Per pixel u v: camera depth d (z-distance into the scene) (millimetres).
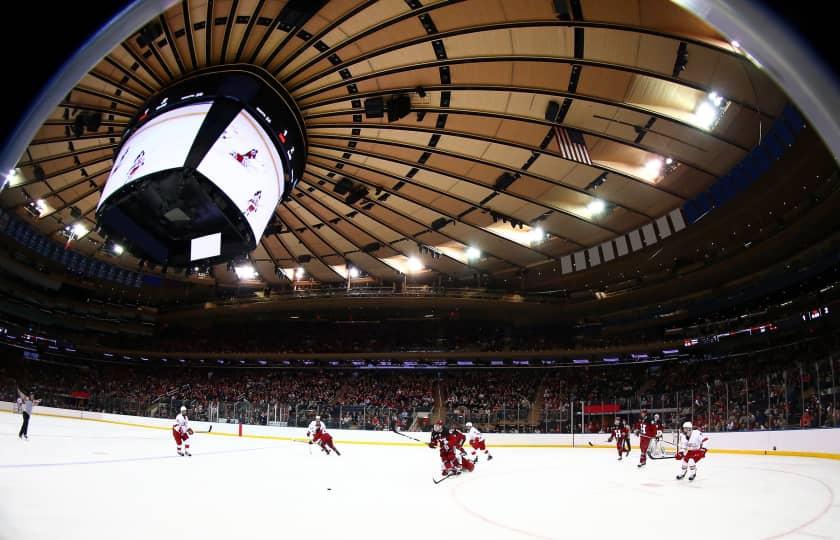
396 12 23062
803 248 36875
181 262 27594
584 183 34281
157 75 25703
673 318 48531
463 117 29859
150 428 40188
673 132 28797
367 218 40594
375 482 15602
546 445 36906
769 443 28797
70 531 7844
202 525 8648
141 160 24297
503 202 37375
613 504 11906
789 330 40344
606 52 24344
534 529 9062
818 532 9102
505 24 23453
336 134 30438
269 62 25562
